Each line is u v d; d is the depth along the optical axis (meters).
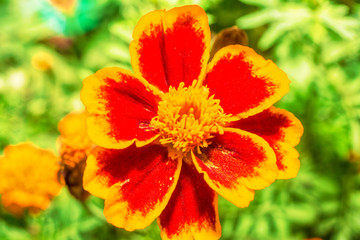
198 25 0.14
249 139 0.13
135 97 0.13
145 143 0.13
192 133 0.13
